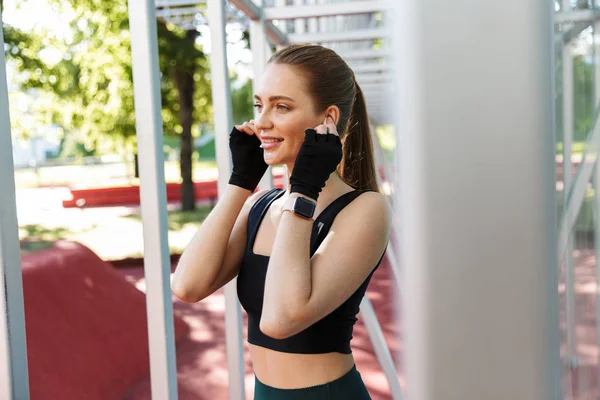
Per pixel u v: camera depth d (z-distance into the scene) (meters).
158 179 1.71
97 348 4.94
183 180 16.97
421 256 0.37
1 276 1.32
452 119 0.36
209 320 6.75
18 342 1.36
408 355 0.38
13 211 1.36
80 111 16.19
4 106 1.36
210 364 5.27
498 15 0.36
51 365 4.35
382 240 1.34
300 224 1.28
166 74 16.66
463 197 0.36
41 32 15.37
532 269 0.36
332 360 1.36
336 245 1.30
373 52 5.04
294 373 1.35
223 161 2.68
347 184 1.50
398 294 0.41
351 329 1.41
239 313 2.73
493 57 0.36
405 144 0.37
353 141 1.62
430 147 0.36
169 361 1.77
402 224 0.38
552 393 0.38
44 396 4.00
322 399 1.34
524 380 0.37
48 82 15.73
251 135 1.59
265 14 3.75
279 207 1.49
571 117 0.67
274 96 1.41
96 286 6.15
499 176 0.36
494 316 0.37
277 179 18.17
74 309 5.38
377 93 6.66
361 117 1.62
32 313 4.88
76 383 4.31
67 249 6.61
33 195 20.77
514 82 0.36
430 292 0.37
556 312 0.38
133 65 1.68
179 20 5.70
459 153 0.36
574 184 0.67
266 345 1.40
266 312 1.25
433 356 0.37
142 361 5.06
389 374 3.38
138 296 6.65
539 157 0.36
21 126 16.62
